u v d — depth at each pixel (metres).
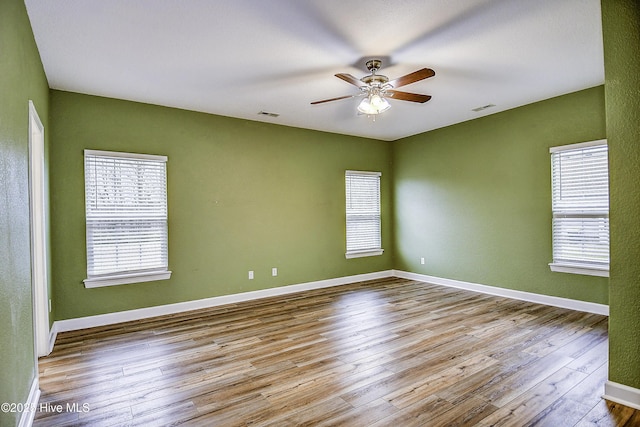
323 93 3.97
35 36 2.64
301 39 2.78
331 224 5.84
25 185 2.21
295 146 5.45
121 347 3.22
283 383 2.51
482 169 5.12
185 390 2.43
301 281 5.47
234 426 2.02
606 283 3.94
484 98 4.29
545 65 3.35
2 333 1.63
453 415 2.09
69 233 3.74
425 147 5.96
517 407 2.16
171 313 4.30
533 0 2.32
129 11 2.35
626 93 2.14
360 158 6.21
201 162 4.59
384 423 2.02
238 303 4.75
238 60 3.13
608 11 2.20
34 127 2.63
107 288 3.93
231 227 4.81
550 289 4.41
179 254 4.39
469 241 5.32
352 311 4.29
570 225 4.21
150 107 4.24
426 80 3.70
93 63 3.13
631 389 2.15
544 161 4.42
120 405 2.25
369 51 3.00
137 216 4.12
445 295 5.02
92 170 3.88
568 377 2.53
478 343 3.19
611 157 2.22
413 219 6.20
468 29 2.68
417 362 2.82
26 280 2.18
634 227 2.14
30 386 2.21
